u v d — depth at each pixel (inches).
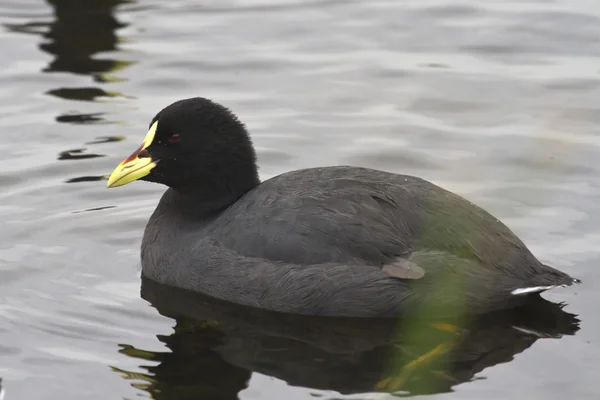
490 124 721.6
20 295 524.7
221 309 517.3
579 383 443.5
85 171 665.6
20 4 938.1
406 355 473.7
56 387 444.8
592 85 773.3
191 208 556.1
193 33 877.8
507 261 498.9
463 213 506.6
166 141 553.0
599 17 887.1
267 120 732.7
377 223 504.4
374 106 751.7
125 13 920.9
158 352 475.8
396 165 669.3
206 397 437.1
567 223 594.9
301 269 504.1
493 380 448.1
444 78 791.1
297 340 489.1
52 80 792.3
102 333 492.4
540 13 900.6
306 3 941.2
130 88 782.5
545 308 510.6
